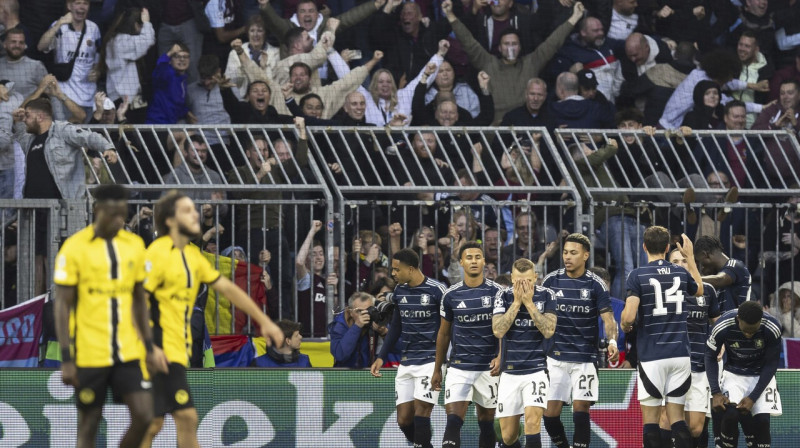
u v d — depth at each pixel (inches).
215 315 360.8
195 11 452.1
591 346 311.1
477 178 431.8
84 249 214.2
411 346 316.8
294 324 350.0
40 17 441.1
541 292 295.4
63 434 326.6
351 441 335.6
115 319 215.3
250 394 332.2
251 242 379.9
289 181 372.2
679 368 295.4
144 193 412.2
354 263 386.9
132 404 215.3
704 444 329.4
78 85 440.8
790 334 393.7
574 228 375.9
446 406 306.2
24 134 416.2
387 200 406.6
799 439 341.4
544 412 311.4
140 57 444.1
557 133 393.4
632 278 299.4
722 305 325.1
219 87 442.6
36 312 344.2
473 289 304.8
